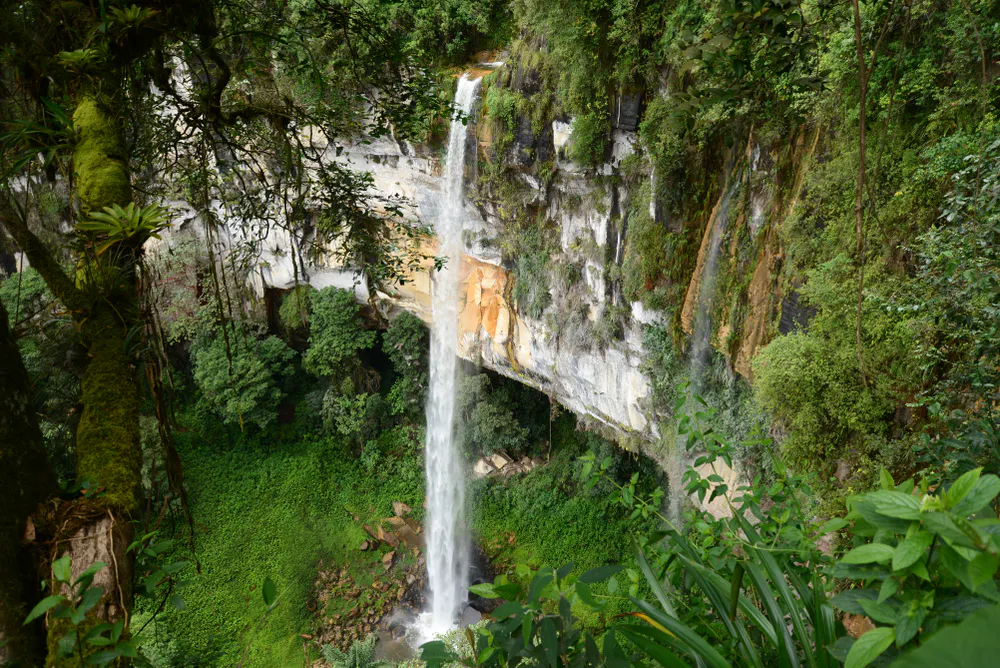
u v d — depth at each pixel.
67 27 2.89
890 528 1.12
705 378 14.76
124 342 2.09
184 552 21.00
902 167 8.41
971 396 5.11
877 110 8.66
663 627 1.74
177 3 3.40
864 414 8.70
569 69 15.30
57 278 2.19
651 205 15.27
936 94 7.70
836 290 9.22
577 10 14.22
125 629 1.47
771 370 9.79
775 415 10.23
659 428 17.77
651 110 13.91
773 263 11.45
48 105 2.43
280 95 4.93
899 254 8.59
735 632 1.77
